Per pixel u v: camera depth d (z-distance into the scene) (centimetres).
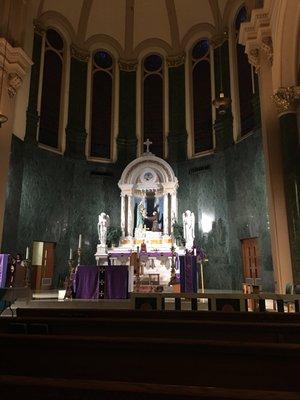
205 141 1520
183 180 1509
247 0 1152
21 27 1208
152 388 147
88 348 218
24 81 1359
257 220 1193
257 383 196
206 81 1577
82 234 1431
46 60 1498
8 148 1109
